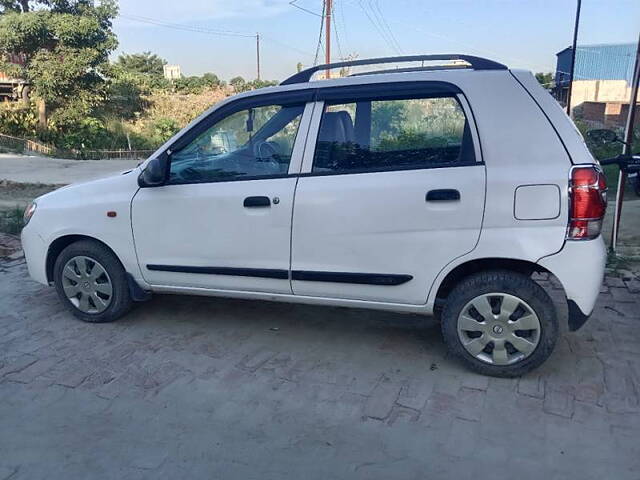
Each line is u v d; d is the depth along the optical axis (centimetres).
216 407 328
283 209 368
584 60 3297
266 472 271
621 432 296
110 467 276
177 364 380
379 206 348
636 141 1233
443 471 270
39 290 527
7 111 2684
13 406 330
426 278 350
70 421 315
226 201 382
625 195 920
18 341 417
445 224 338
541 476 265
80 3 2642
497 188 326
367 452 285
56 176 1574
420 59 377
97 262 434
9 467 276
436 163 342
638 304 467
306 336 422
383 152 355
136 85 3491
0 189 1290
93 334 429
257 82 4356
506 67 349
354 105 362
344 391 343
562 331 419
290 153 373
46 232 443
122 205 414
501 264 347
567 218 319
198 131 398
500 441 292
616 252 596
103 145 2711
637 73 557
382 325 439
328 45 2742
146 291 438
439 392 340
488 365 352
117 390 346
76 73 2569
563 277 325
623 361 372
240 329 436
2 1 2498
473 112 336
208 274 402
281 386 350
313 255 369
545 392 337
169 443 294
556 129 326
